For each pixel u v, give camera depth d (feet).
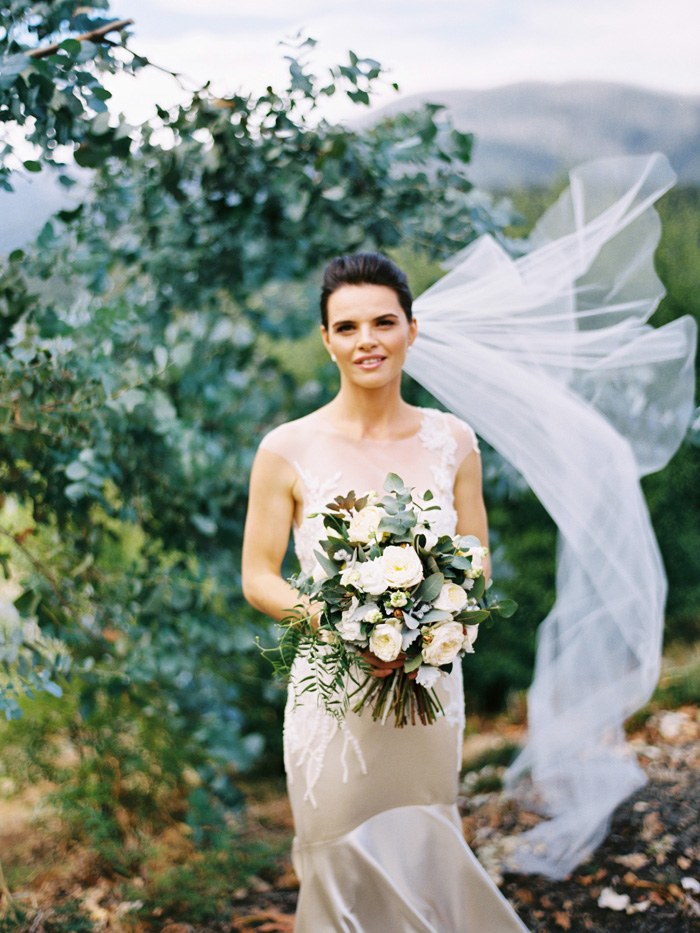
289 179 12.10
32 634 11.66
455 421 8.97
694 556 17.58
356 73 11.07
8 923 10.23
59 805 11.80
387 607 7.14
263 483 8.56
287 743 8.60
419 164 12.51
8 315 10.28
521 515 17.43
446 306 9.89
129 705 12.49
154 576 12.21
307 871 8.45
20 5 9.98
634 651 11.67
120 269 13.26
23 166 9.85
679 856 10.51
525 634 17.48
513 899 10.36
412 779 8.30
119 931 10.28
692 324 10.76
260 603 8.49
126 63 10.35
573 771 11.94
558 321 10.17
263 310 14.65
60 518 11.49
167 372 12.95
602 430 10.64
